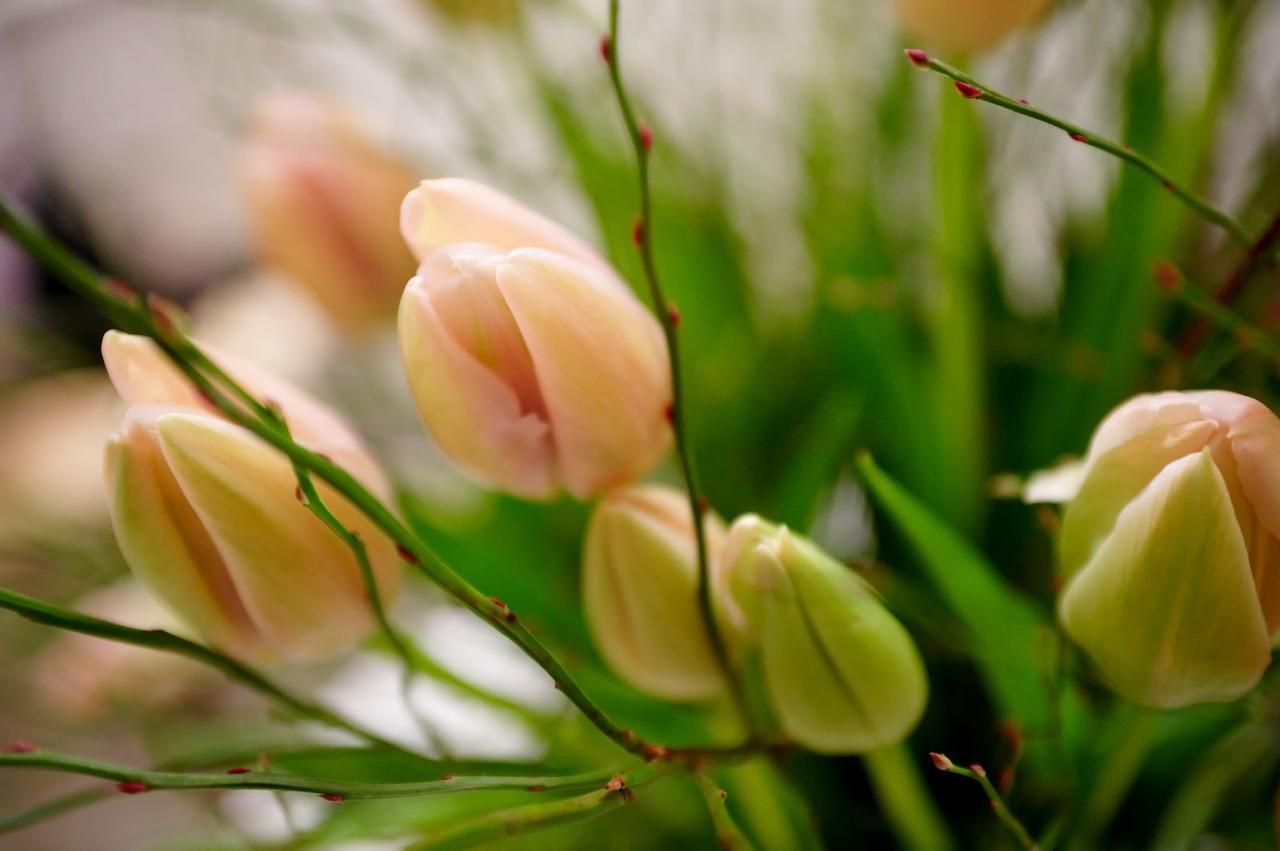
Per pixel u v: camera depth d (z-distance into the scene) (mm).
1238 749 515
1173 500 442
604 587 483
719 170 597
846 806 571
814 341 602
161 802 671
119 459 461
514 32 589
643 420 472
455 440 471
